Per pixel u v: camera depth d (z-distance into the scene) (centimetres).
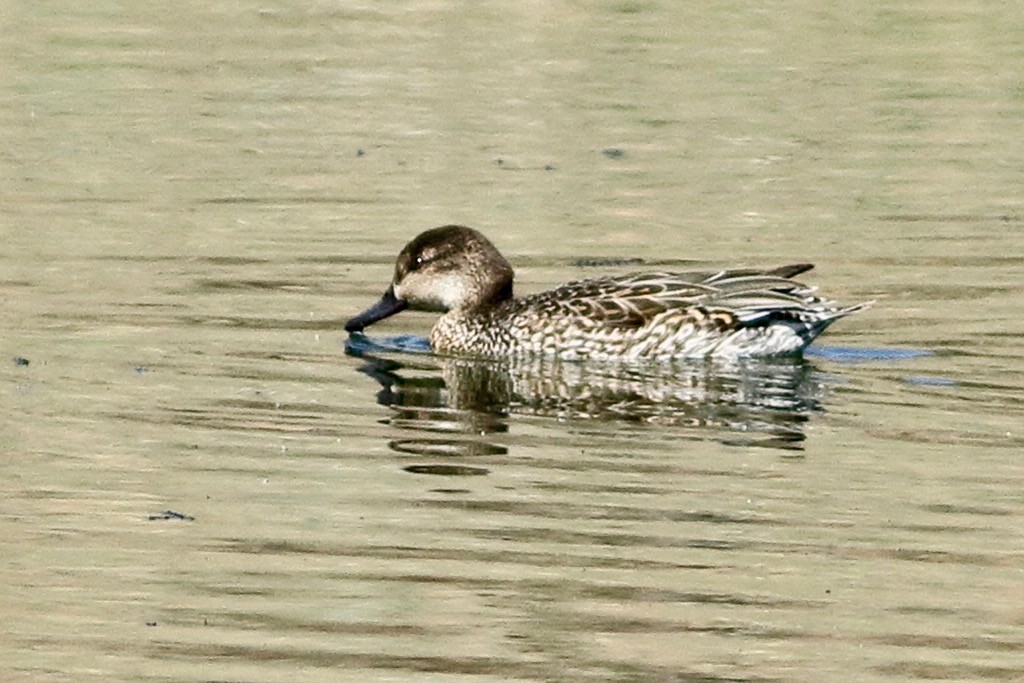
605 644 1080
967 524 1252
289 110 2586
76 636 1089
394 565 1189
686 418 1488
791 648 1072
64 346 1673
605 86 2688
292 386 1579
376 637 1089
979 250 1992
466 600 1138
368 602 1136
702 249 1998
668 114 2556
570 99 2625
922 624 1103
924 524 1252
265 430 1455
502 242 2028
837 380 1584
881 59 2817
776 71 2756
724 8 3123
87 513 1278
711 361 1670
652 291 1709
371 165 2336
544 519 1263
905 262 1950
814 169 2316
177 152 2389
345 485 1334
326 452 1407
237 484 1334
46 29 2962
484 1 3172
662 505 1289
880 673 1042
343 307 1831
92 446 1411
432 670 1049
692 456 1389
